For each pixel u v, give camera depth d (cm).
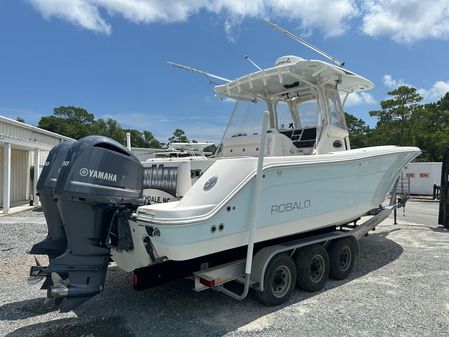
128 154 341
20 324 346
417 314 363
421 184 1952
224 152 534
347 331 326
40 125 6906
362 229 533
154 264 354
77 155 307
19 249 651
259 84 529
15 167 1541
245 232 351
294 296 414
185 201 333
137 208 340
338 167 435
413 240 723
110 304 393
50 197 358
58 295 296
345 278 480
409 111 3256
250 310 375
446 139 2862
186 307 384
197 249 318
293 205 392
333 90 527
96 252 316
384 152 504
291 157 384
